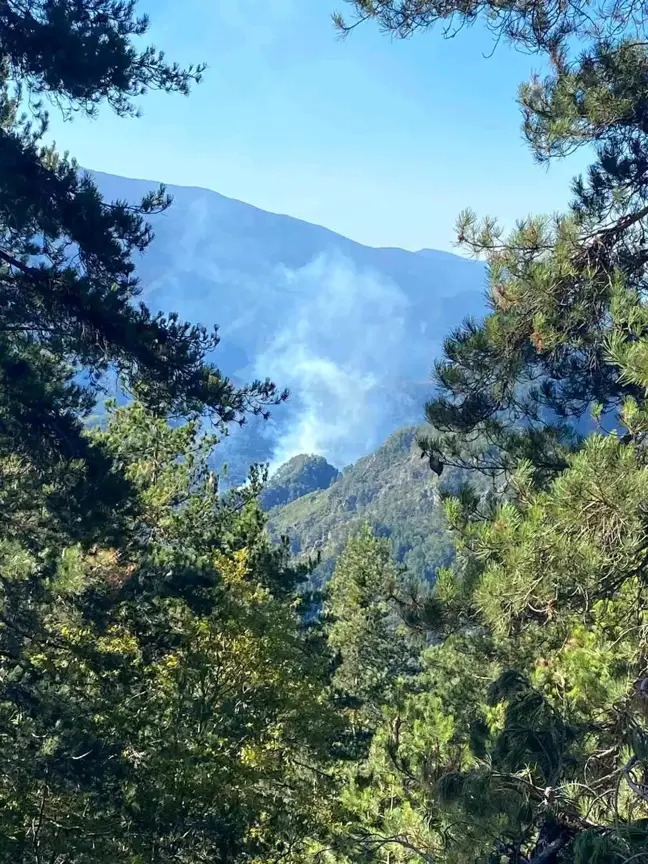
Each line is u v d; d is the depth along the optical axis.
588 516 5.87
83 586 9.08
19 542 9.49
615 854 3.65
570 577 5.88
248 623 12.62
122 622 12.05
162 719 11.98
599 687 5.41
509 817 4.62
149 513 16.38
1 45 9.32
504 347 8.03
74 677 11.05
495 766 4.80
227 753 12.29
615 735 5.01
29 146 9.59
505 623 6.18
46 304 9.59
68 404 9.66
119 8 9.81
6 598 9.62
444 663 16.47
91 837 10.23
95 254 9.82
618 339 5.91
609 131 8.04
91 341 9.73
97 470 9.74
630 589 6.69
